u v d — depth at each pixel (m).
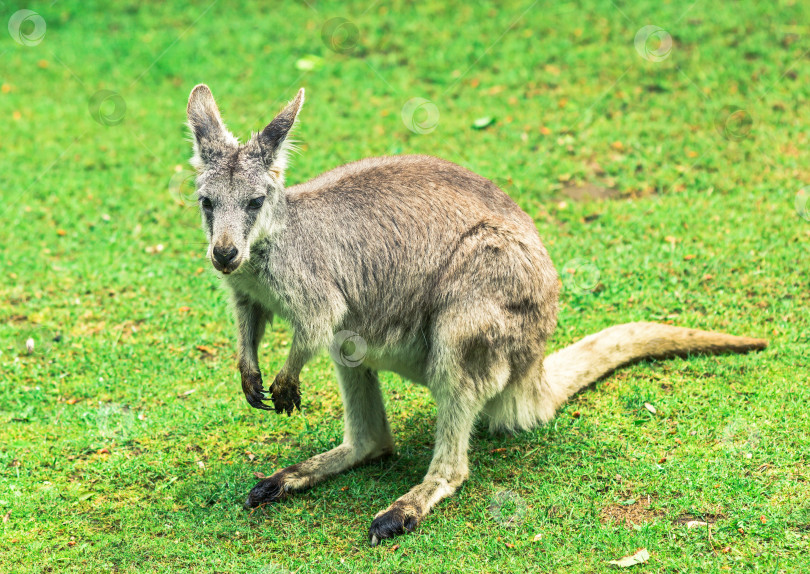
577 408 7.78
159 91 15.05
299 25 16.47
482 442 7.50
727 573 5.69
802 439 6.96
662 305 9.29
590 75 14.02
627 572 5.80
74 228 11.62
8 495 7.04
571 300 9.55
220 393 8.48
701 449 6.99
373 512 6.75
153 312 9.82
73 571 6.22
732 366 8.07
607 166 12.02
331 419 8.05
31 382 8.71
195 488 7.14
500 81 14.23
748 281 9.50
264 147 6.49
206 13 17.20
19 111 14.74
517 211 7.22
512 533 6.29
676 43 14.42
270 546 6.41
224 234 6.21
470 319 6.64
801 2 14.95
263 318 7.13
